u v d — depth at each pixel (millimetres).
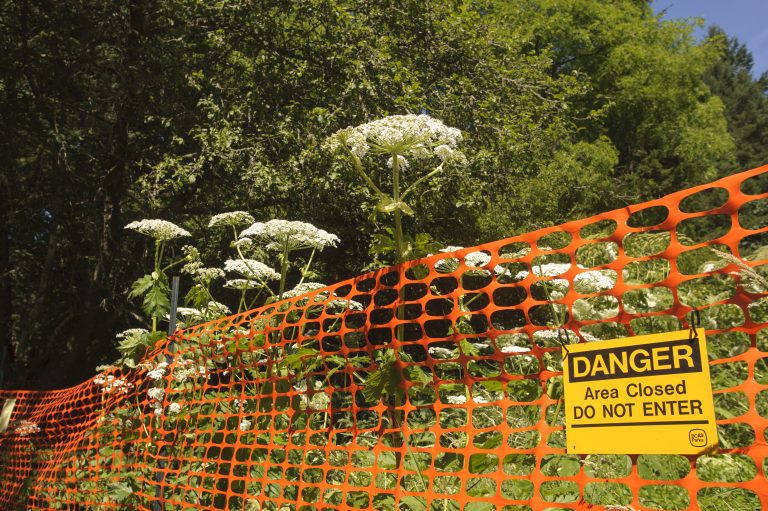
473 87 12516
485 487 2717
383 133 3848
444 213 12414
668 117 27422
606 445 1770
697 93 28906
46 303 15055
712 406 1601
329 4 12273
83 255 14008
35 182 13016
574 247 1962
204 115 12078
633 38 26656
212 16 12680
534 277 2031
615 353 1793
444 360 2264
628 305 4738
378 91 11781
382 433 2445
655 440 1684
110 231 12750
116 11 12219
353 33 12555
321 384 3957
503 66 13836
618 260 1840
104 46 12977
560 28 25281
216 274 5117
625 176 24938
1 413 5723
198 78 12211
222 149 11172
